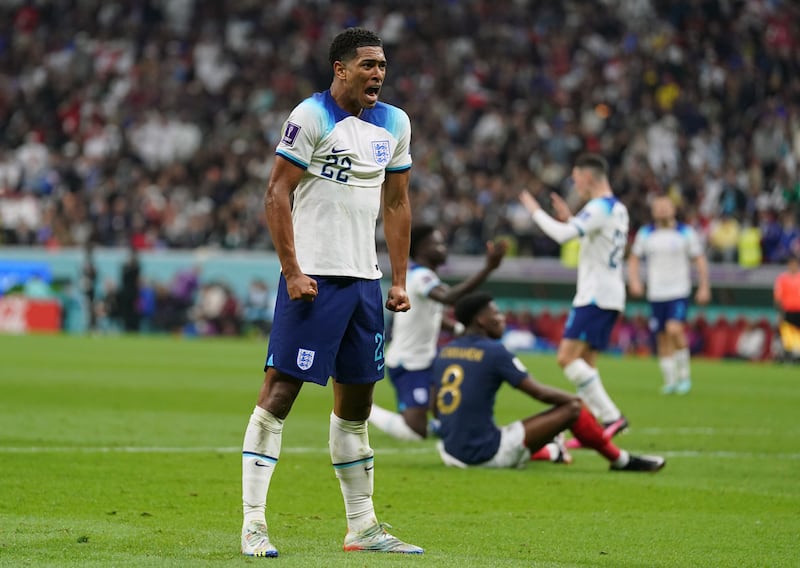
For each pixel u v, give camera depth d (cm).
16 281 11131
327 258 1975
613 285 3938
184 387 5616
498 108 12131
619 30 12738
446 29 13262
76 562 1822
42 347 8462
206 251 10956
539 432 3184
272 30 13912
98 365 6869
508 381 3198
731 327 9150
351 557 1912
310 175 1980
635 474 3172
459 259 9944
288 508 2525
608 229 3906
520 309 9788
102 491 2661
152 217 11644
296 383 1988
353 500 2045
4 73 14350
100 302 10744
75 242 11656
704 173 10412
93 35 14575
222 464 3147
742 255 9381
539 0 13150
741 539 2234
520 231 10338
